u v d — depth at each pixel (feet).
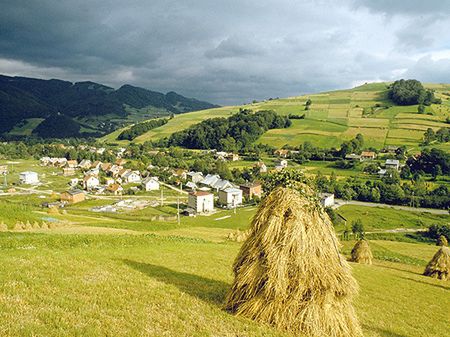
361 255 119.85
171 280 48.16
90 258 54.34
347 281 37.24
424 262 147.02
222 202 381.40
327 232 38.52
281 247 36.86
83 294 36.60
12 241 63.98
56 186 470.80
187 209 341.41
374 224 293.02
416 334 48.88
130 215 301.22
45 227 111.86
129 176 513.86
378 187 376.68
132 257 61.98
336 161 490.49
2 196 389.19
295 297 35.68
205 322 34.63
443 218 312.29
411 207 351.67
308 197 39.09
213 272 59.72
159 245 82.89
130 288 40.91
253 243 39.01
